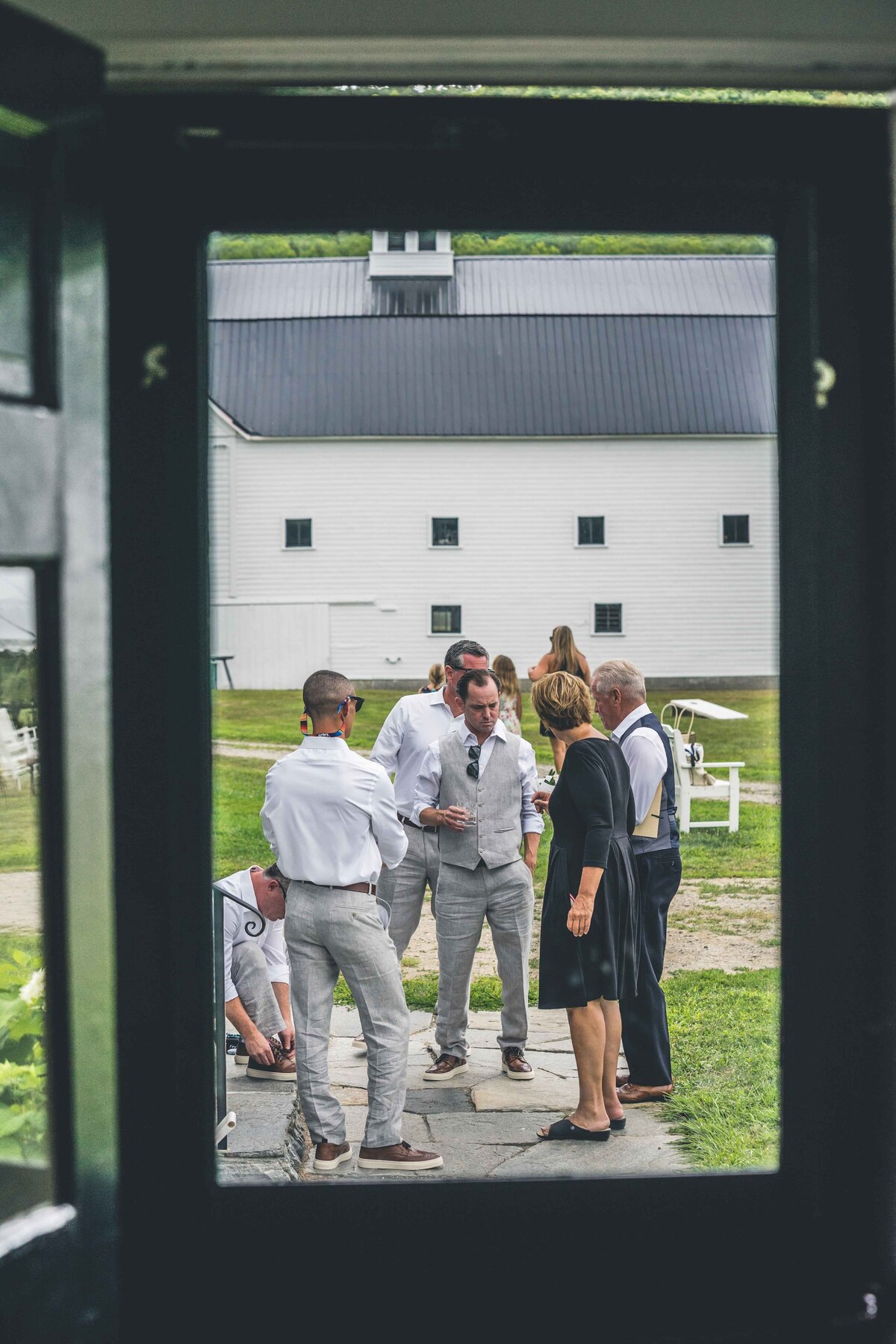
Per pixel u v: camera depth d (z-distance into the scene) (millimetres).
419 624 33125
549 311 34875
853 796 1815
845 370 1826
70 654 1506
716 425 33531
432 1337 1862
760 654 33625
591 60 1753
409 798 4789
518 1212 1894
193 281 1817
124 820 1795
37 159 1475
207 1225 1831
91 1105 1534
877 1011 1818
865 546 1824
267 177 1846
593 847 3744
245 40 1712
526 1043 5043
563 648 7375
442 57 1741
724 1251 1889
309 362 33844
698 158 1834
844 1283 1839
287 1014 4496
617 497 33469
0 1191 1538
